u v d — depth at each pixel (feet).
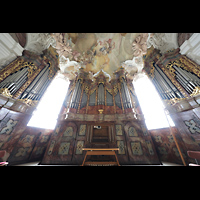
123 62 27.20
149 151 15.66
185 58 14.28
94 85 26.96
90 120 18.84
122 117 19.17
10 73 13.28
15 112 13.01
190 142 11.94
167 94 15.39
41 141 17.35
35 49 17.03
